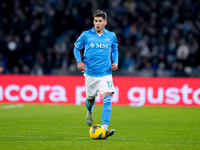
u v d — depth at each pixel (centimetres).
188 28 7225
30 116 3800
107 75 2550
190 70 6297
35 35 6912
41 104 5053
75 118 3669
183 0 7556
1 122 3341
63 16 6988
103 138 2314
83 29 6975
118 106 4888
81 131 2853
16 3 7412
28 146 2189
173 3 7550
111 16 7269
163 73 5547
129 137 2592
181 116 3906
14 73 5991
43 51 6681
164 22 7194
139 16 7369
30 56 6538
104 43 2542
